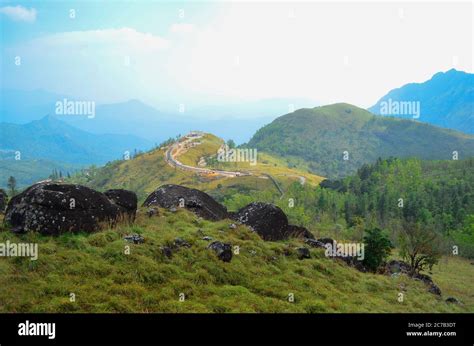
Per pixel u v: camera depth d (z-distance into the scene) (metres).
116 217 25.03
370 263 37.50
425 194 178.75
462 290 46.72
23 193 22.77
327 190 191.12
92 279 18.88
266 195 185.75
